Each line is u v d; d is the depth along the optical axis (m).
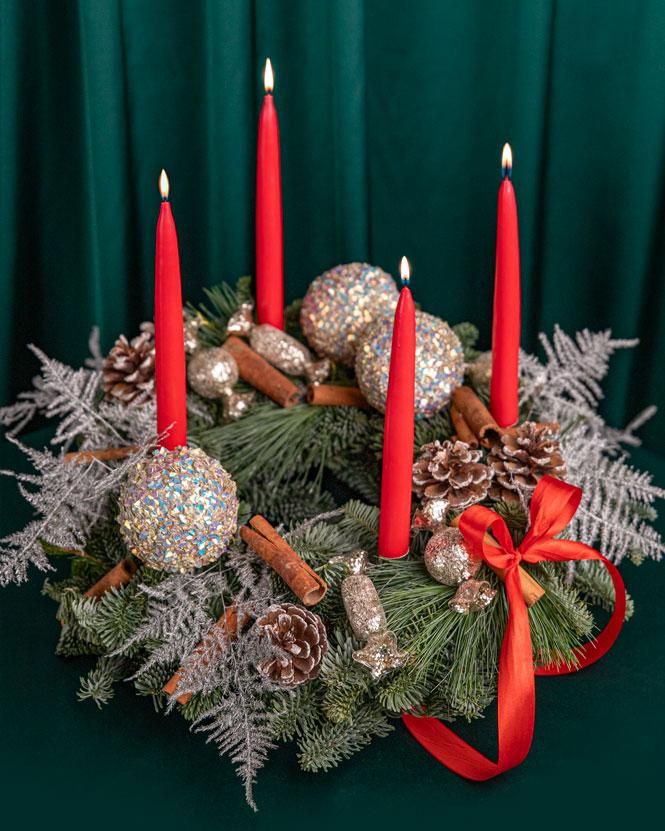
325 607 0.67
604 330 1.07
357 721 0.64
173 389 0.67
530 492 0.69
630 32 0.94
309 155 1.08
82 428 0.76
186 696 0.63
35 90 1.04
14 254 1.07
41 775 0.61
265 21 1.01
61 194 1.10
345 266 0.82
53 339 1.17
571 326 1.08
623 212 1.00
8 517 0.88
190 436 0.77
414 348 0.60
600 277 1.05
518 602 0.63
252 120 1.04
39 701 0.68
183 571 0.66
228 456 0.77
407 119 1.06
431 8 1.00
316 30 1.01
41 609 0.78
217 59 0.99
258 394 0.82
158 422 0.69
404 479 0.64
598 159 1.00
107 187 1.04
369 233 1.11
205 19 1.00
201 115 1.06
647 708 0.67
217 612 0.67
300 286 1.15
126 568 0.71
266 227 0.82
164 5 1.00
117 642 0.66
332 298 0.80
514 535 0.69
